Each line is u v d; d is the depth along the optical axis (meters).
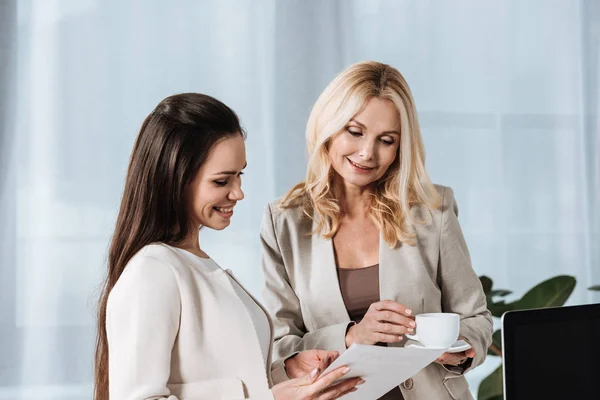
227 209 1.34
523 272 3.37
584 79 3.40
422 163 1.80
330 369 1.25
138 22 3.02
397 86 1.73
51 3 2.96
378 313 1.62
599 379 1.21
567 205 3.40
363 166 1.73
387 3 3.21
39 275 2.94
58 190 2.96
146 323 1.18
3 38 2.92
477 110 3.31
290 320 1.82
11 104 2.92
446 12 3.28
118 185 3.00
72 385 2.95
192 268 1.28
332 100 1.74
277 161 3.11
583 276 3.41
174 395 1.21
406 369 1.33
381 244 1.81
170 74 3.04
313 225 1.85
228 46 3.08
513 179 3.35
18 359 2.91
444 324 1.39
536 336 1.16
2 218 2.91
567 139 3.40
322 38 3.14
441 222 1.83
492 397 2.59
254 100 3.10
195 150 1.28
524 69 3.36
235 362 1.26
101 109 2.99
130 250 1.27
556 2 3.38
